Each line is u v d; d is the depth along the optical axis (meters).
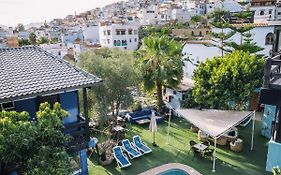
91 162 16.12
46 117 8.30
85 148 13.27
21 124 7.74
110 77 18.86
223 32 28.05
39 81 11.87
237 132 18.80
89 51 21.33
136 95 23.02
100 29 74.50
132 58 23.53
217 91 17.31
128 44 71.94
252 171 14.70
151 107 25.75
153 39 22.80
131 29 71.75
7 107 11.62
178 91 24.58
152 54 23.12
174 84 23.41
